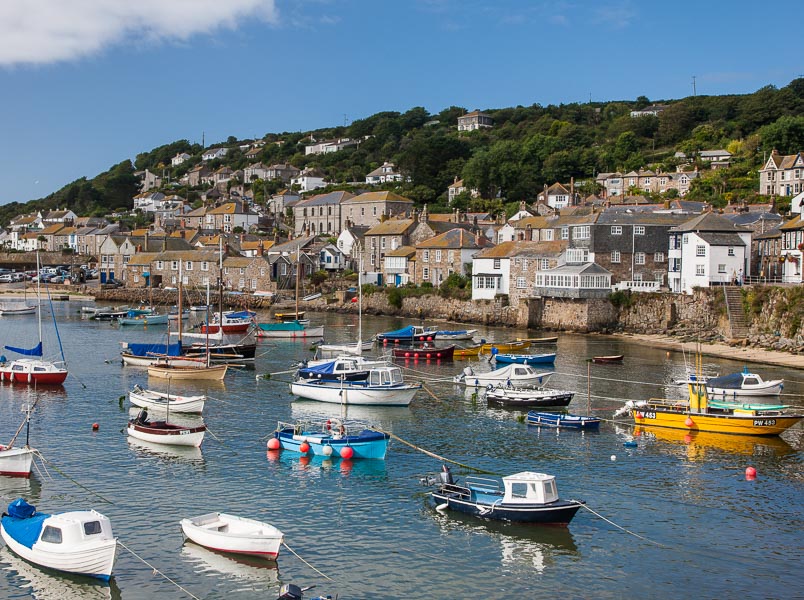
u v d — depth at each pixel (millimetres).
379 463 44750
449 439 49906
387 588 30234
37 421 53625
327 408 58531
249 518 36406
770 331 87625
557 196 187000
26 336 102562
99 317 126812
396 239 146125
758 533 35312
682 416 52094
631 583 30828
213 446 47844
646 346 90938
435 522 36344
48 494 39125
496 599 29562
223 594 29641
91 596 29438
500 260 117312
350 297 137875
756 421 50188
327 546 33719
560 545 34031
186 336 100188
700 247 101375
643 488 40781
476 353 86000
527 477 36500
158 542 33812
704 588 30453
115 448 47125
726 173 185000
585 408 58406
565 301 105875
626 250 109750
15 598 29234
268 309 141875
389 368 60750
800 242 99688
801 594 30000
